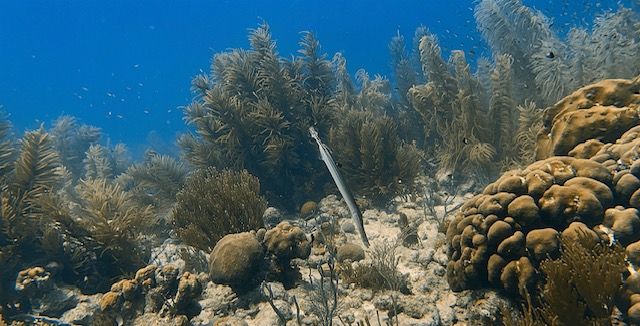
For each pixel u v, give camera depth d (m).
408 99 12.44
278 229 5.63
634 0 11.28
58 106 79.38
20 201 6.60
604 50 9.50
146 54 137.25
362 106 13.30
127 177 13.14
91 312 5.65
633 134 4.82
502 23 11.67
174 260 7.30
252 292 5.18
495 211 4.38
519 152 9.48
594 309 3.29
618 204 4.12
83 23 128.62
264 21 11.85
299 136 10.52
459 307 4.67
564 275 3.36
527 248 4.01
